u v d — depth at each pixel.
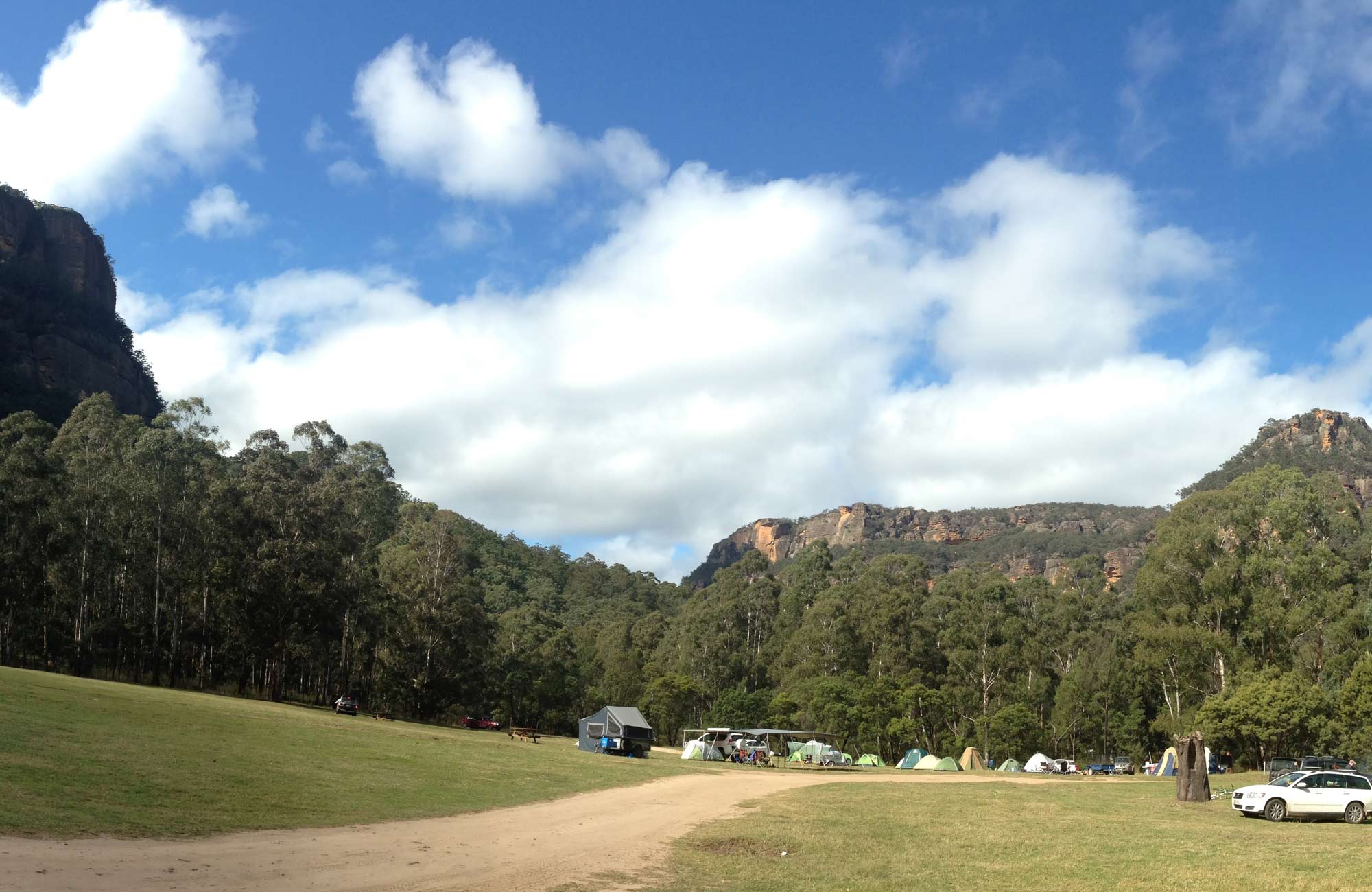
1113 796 44.53
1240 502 79.81
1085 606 115.19
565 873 17.62
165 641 82.81
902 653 106.94
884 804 36.47
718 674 126.25
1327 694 68.25
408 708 94.12
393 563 98.75
